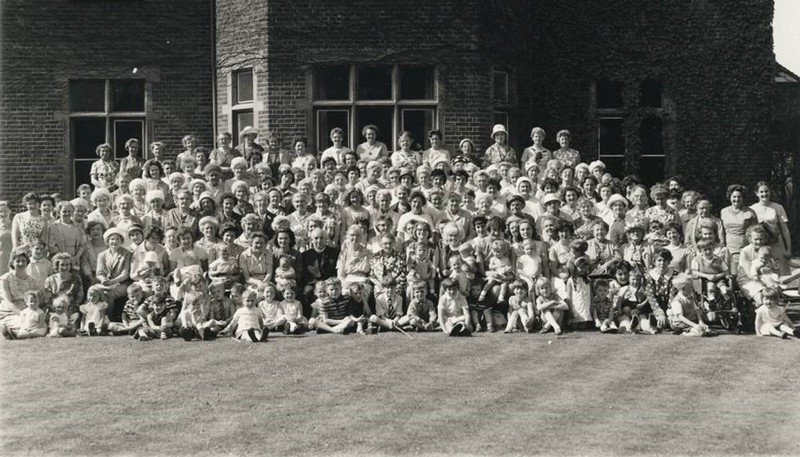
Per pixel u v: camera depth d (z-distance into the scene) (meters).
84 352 11.66
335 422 8.47
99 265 13.46
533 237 13.76
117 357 11.31
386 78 19.42
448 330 12.97
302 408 8.92
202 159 16.31
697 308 13.12
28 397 9.38
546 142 21.72
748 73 21.70
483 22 19.56
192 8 20.58
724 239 14.67
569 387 9.68
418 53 19.30
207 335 12.52
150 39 20.59
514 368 10.56
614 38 21.58
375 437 8.05
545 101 21.69
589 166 16.61
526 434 8.12
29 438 8.07
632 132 21.69
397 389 9.60
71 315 13.12
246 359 11.14
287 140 19.27
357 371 10.42
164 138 20.64
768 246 13.92
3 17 20.42
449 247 13.62
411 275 13.32
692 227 14.28
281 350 11.71
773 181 24.56
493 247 13.52
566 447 7.81
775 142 23.73
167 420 8.56
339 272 13.66
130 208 14.08
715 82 21.69
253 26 19.47
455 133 19.41
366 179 15.22
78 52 20.53
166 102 20.62
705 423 8.45
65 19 20.50
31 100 20.53
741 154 21.77
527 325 13.05
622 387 9.67
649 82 21.84
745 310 13.33
